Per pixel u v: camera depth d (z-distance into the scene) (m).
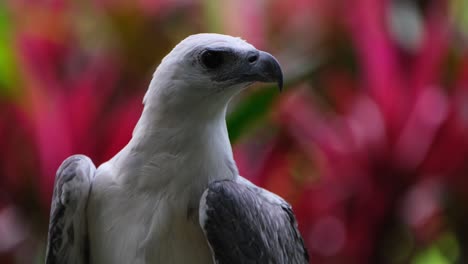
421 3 12.93
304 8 13.84
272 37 13.78
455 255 11.81
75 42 12.81
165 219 7.64
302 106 11.79
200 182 7.73
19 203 10.91
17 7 12.86
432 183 11.21
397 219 11.15
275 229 7.89
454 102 11.22
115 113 10.89
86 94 10.82
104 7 12.88
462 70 11.48
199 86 7.69
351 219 11.16
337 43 13.55
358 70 12.86
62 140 10.57
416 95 11.23
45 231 10.91
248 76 7.75
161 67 7.79
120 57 12.45
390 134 11.12
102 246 7.77
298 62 12.48
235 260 7.53
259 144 11.52
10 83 11.00
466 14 13.67
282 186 11.42
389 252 11.25
